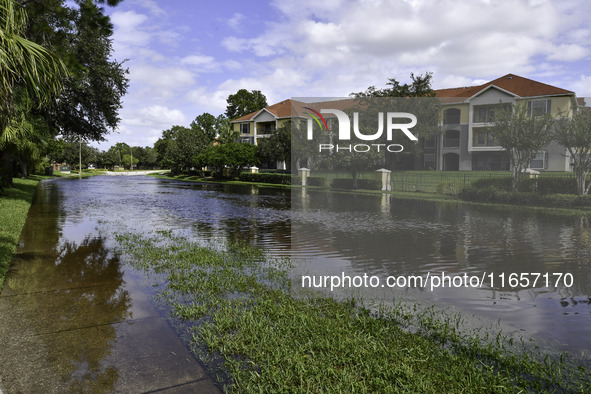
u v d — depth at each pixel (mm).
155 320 3795
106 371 2828
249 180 40688
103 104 17609
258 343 3270
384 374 2734
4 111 4238
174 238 8484
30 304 4203
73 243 7586
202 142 56719
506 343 3281
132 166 112688
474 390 2562
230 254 6812
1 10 3697
